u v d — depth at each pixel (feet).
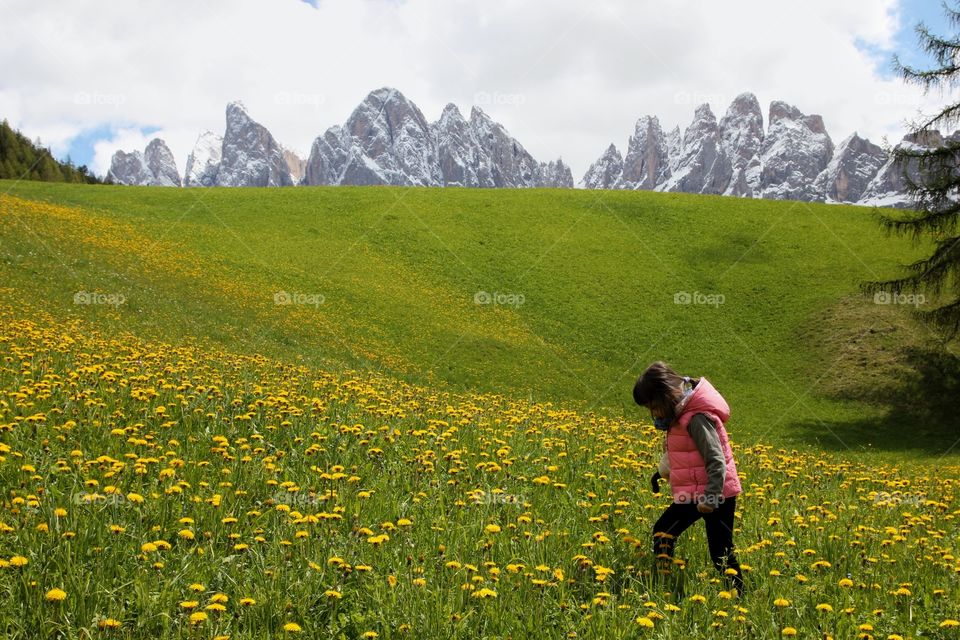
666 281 163.43
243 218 176.35
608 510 24.93
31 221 121.90
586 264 170.09
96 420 26.73
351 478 22.89
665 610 16.94
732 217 199.41
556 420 43.86
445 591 16.56
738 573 18.95
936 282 104.99
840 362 127.03
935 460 89.76
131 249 125.59
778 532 23.24
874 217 109.29
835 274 162.40
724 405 20.06
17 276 91.40
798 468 36.86
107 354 43.14
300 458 26.55
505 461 27.71
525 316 144.25
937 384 115.03
